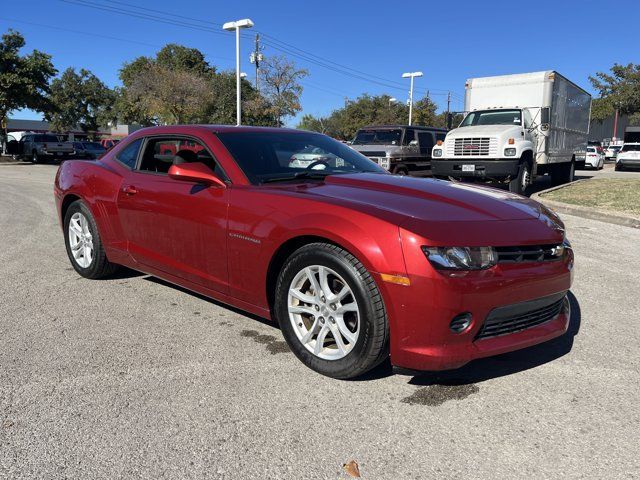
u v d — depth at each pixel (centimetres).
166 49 5906
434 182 365
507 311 275
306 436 246
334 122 6406
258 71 3694
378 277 265
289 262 308
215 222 344
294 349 316
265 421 257
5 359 322
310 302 304
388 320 271
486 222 285
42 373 304
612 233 788
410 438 245
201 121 3997
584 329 386
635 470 222
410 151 1468
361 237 271
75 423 254
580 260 601
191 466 222
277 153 387
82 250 493
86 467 221
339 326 291
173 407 269
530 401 280
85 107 6981
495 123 1301
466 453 234
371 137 1500
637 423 259
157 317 399
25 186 1497
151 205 395
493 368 320
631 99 3338
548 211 345
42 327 375
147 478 215
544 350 348
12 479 213
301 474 218
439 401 279
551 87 1274
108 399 276
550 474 220
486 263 265
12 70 3019
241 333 370
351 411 268
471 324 265
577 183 1582
